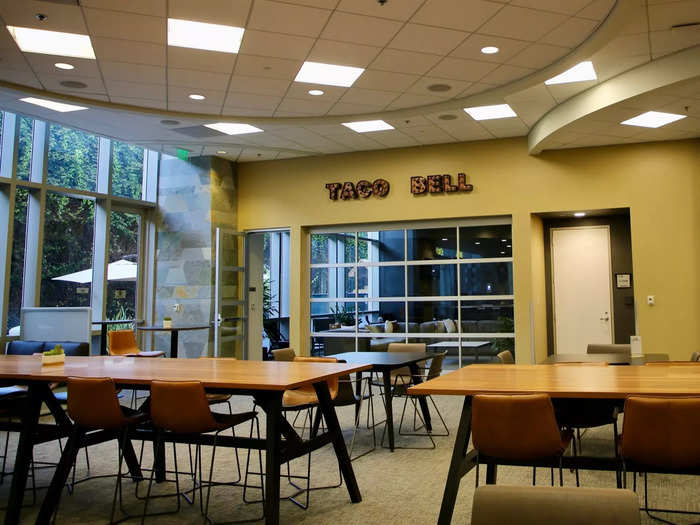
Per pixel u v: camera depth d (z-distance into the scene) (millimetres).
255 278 11500
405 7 5043
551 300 10078
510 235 9617
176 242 10820
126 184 10648
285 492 4332
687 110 7250
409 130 8984
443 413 7422
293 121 8320
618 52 6129
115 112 7879
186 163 10891
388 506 4000
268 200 11078
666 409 2844
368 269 10531
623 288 9695
